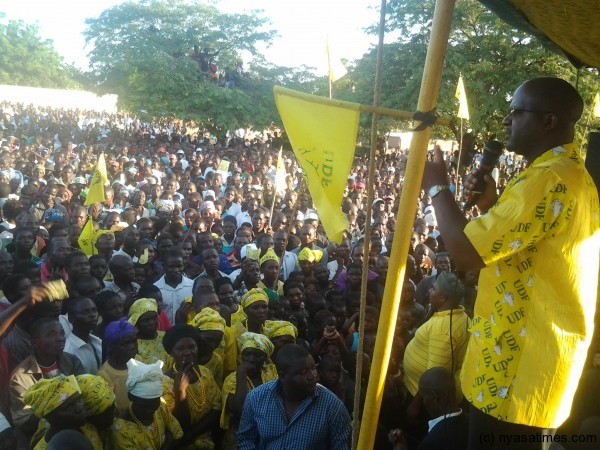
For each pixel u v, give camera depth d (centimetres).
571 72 1798
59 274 681
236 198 1330
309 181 261
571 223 204
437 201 225
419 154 231
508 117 228
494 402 217
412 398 462
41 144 2308
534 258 210
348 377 525
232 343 537
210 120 3019
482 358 221
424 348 454
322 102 257
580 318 209
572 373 210
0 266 610
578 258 207
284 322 529
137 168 1834
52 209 995
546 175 205
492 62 2134
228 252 954
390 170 2292
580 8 216
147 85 2950
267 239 880
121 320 474
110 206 1162
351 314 649
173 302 689
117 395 453
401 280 239
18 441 418
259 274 715
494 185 255
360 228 1164
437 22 224
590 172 283
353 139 250
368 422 247
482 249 207
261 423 358
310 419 353
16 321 484
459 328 430
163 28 3052
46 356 443
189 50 3073
